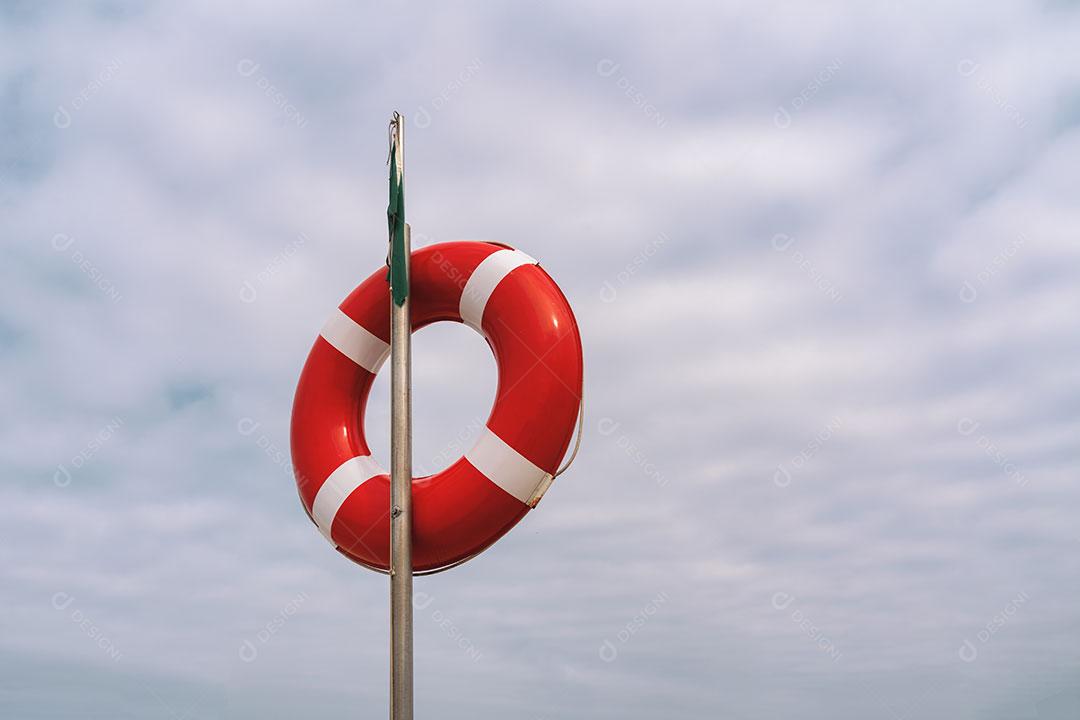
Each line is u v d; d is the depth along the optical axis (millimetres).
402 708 3000
